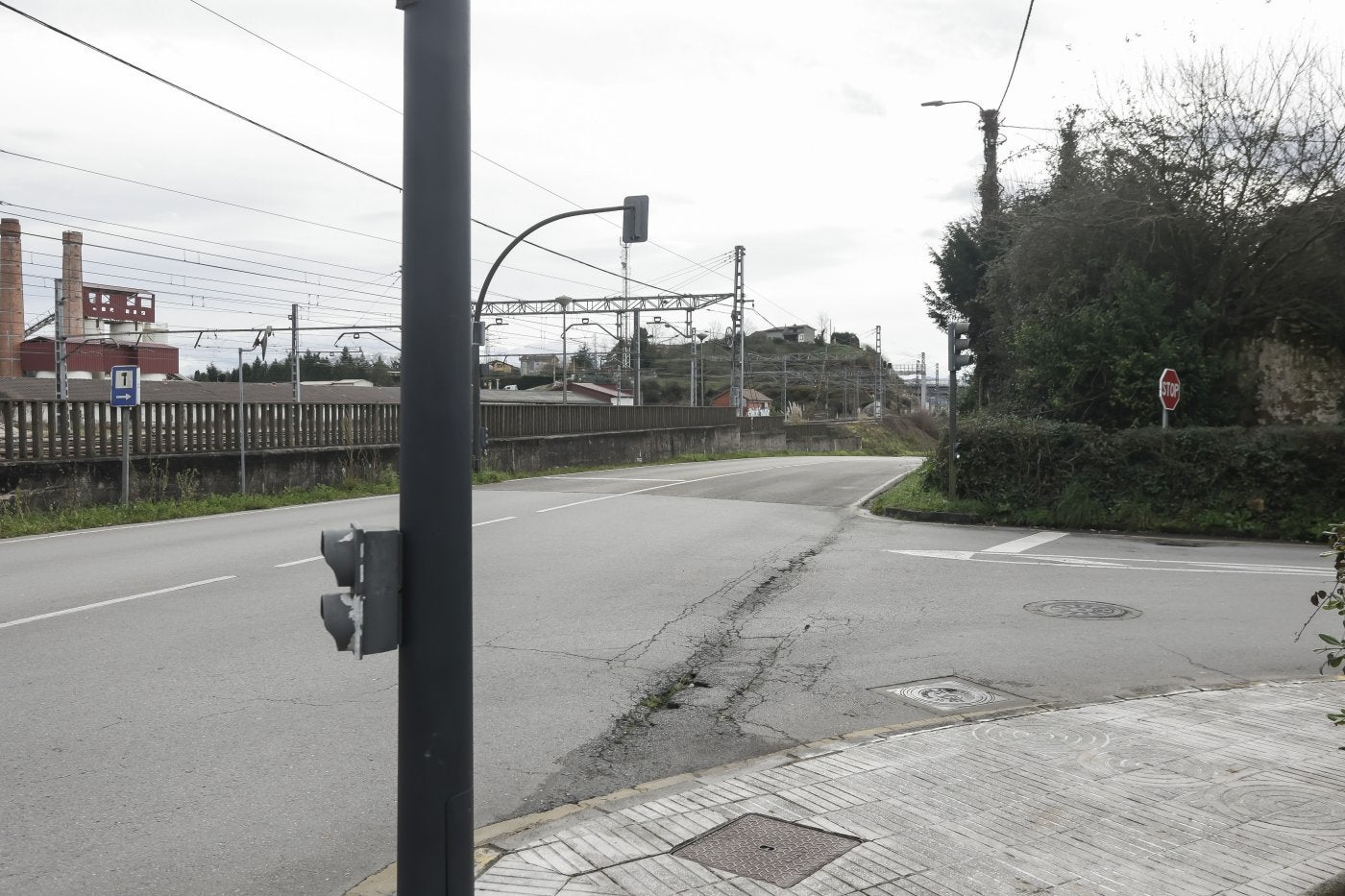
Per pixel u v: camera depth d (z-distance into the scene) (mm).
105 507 15977
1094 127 20547
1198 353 18609
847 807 4324
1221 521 14727
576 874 3678
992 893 3523
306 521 15352
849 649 7477
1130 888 3545
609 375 101562
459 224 2672
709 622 8328
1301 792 4469
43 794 4516
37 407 15539
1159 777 4680
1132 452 15594
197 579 9883
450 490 2648
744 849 3902
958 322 16891
